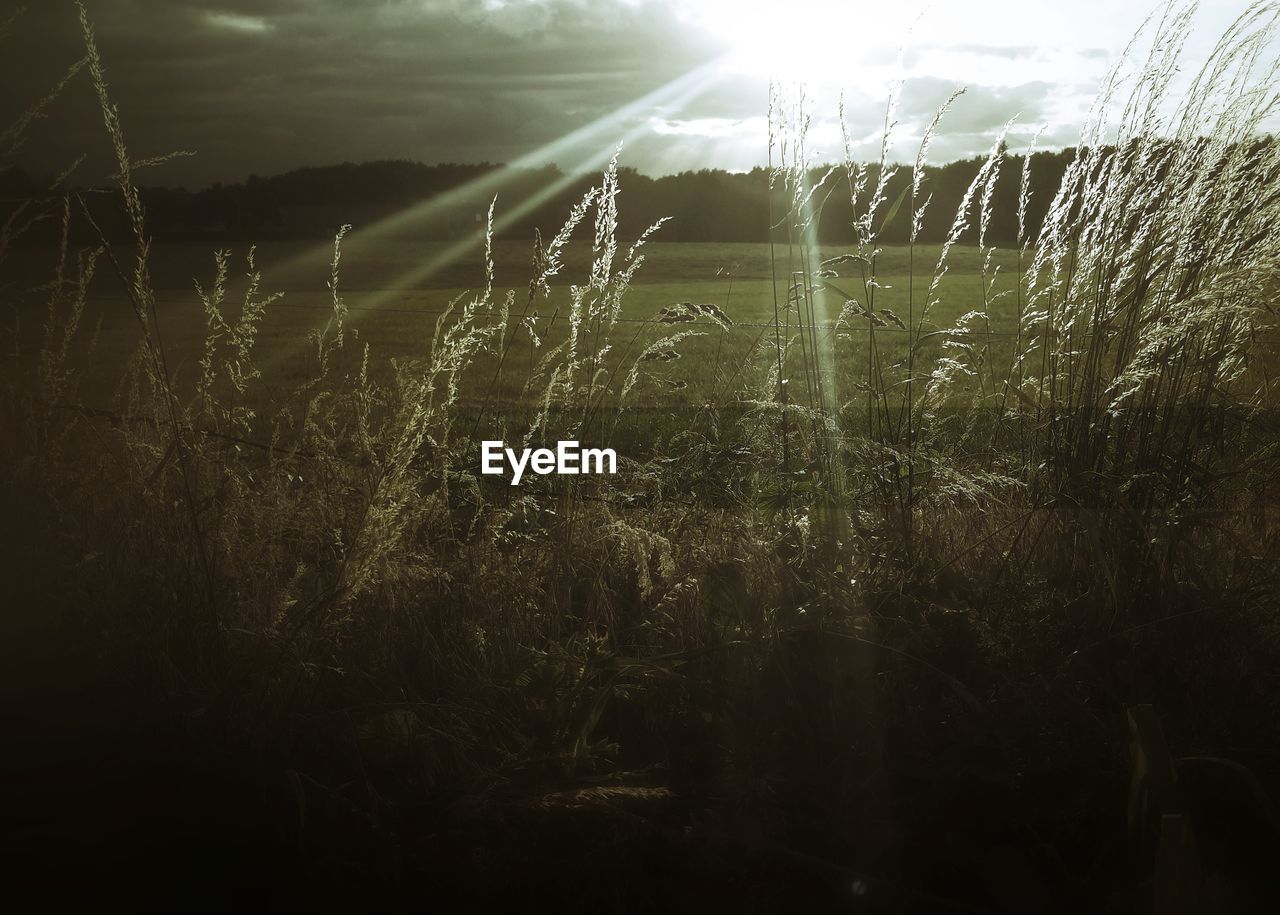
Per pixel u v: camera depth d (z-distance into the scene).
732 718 2.17
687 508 2.81
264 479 2.83
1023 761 2.05
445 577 2.63
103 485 2.68
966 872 1.87
